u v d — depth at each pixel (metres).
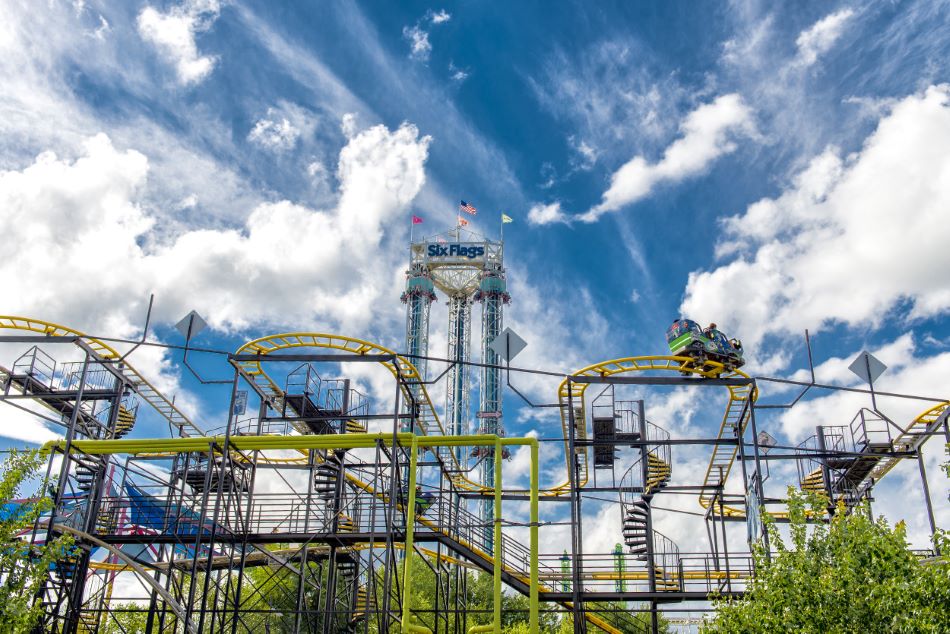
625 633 45.34
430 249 129.25
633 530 38.91
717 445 38.62
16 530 29.34
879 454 38.59
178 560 43.66
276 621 57.06
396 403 33.47
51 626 38.19
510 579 36.06
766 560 25.86
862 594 22.42
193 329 34.16
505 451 106.00
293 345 33.81
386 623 31.55
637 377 35.38
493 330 123.06
